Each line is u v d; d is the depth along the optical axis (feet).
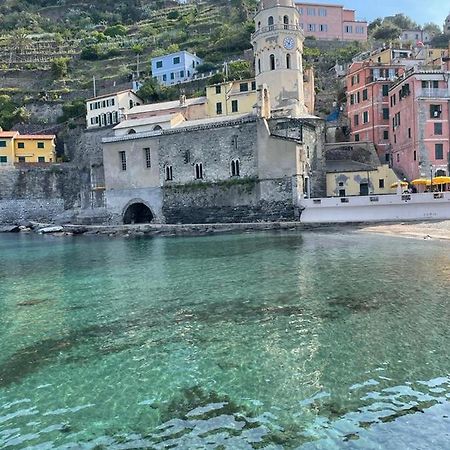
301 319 53.31
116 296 70.79
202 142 189.06
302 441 29.22
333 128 236.84
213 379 38.93
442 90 178.70
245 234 153.17
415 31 402.52
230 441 29.68
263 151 176.45
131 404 35.45
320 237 130.41
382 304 57.16
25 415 34.58
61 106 324.60
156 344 48.32
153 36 414.82
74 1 524.11
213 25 403.95
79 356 46.16
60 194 243.81
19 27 462.19
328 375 38.19
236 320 54.65
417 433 29.43
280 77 200.03
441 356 40.68
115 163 208.23
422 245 102.32
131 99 285.64
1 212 244.01
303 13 365.20
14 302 70.18
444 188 174.70
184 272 87.66
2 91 342.64
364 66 222.28
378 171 187.11
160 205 198.90
